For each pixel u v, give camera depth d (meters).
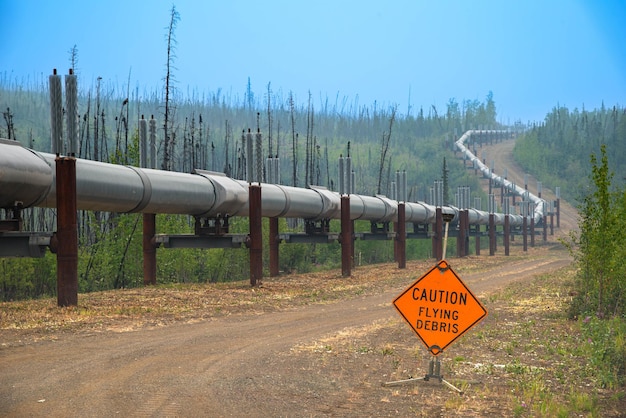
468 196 76.75
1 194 21.06
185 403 10.91
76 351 15.35
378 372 13.82
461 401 11.39
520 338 18.95
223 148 174.00
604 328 19.08
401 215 53.09
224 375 13.13
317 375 13.35
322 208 41.41
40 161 22.22
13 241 22.17
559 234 142.25
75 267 22.66
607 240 24.08
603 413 11.12
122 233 36.50
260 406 10.87
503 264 63.38
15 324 18.58
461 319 12.59
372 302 28.22
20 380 12.37
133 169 27.23
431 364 12.89
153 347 16.14
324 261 61.62
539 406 11.04
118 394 11.41
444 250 12.74
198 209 30.84
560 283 39.69
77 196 23.89
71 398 11.09
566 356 16.20
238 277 44.84
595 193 24.38
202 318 21.88
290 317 22.80
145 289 30.11
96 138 50.69
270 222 42.12
